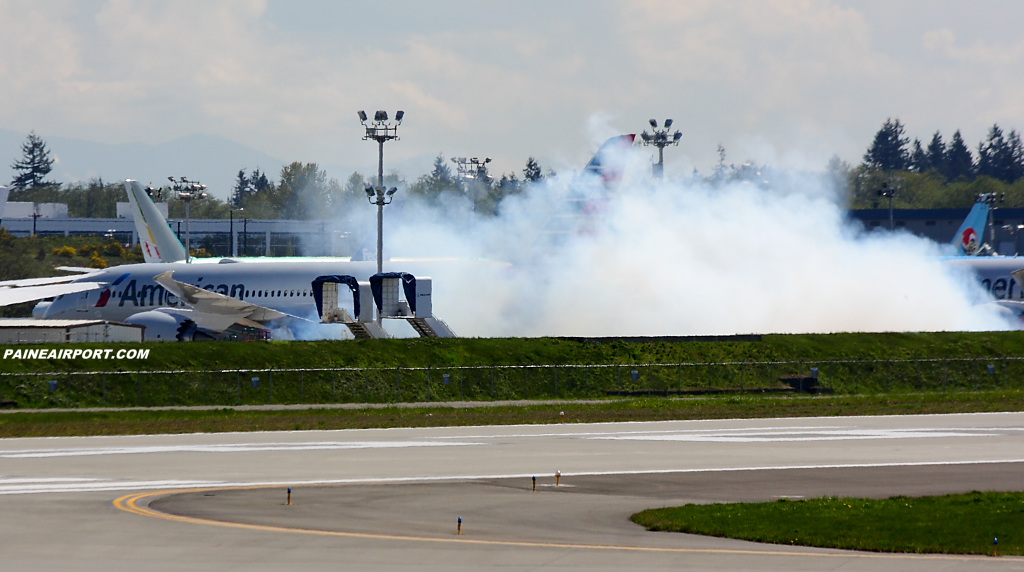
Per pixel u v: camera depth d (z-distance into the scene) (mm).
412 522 86875
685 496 101312
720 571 70312
